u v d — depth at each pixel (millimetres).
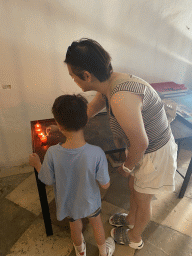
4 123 2064
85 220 1829
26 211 1908
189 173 1849
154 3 1863
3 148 2217
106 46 1977
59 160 1026
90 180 1094
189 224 1812
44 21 1680
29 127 2184
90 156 1018
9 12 1568
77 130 985
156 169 1164
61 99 966
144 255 1581
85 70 935
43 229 1760
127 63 2154
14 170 2346
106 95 1078
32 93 1997
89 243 1652
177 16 2004
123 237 1608
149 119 1045
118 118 919
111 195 2082
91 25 1820
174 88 2268
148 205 1327
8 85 1880
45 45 1790
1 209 1923
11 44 1702
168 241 1674
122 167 1155
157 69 2312
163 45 2154
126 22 1896
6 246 1633
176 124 1793
